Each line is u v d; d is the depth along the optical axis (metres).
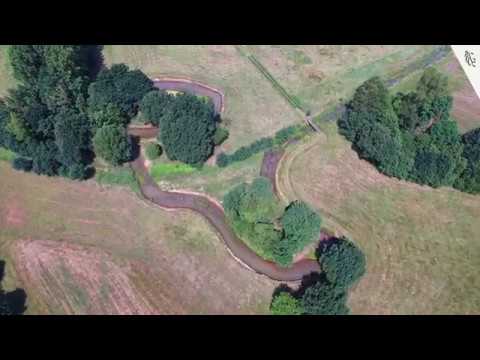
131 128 134.38
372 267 107.38
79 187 122.62
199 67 150.50
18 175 125.06
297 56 153.88
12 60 134.75
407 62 150.88
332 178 123.31
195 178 124.06
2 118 123.81
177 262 109.19
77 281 105.56
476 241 110.81
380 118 121.88
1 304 100.12
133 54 154.25
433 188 120.38
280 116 136.62
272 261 109.50
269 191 108.19
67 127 118.31
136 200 120.44
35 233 113.94
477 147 115.75
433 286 104.19
